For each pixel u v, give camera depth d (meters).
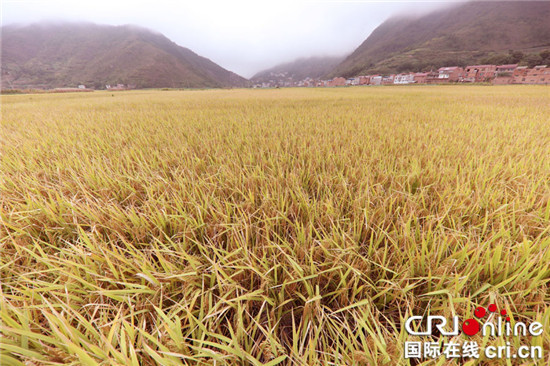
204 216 1.48
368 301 0.95
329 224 1.39
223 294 1.01
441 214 1.40
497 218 1.39
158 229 1.37
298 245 1.18
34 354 0.76
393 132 3.52
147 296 1.02
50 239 1.34
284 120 4.84
